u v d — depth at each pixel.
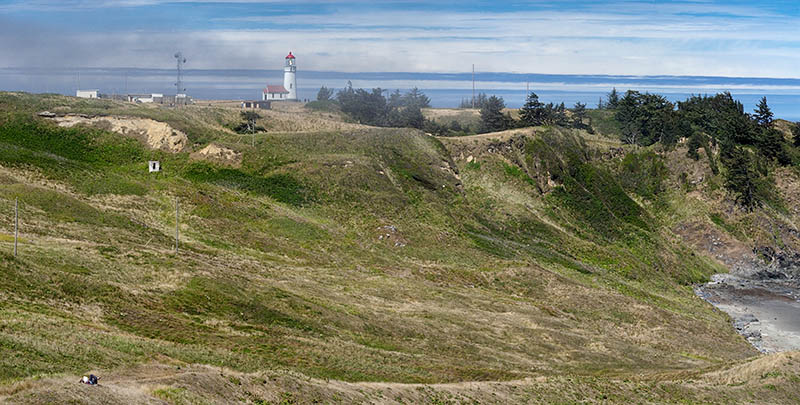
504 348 54.94
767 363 48.28
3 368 25.94
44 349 29.39
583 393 41.53
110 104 118.25
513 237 105.44
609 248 111.44
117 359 31.11
